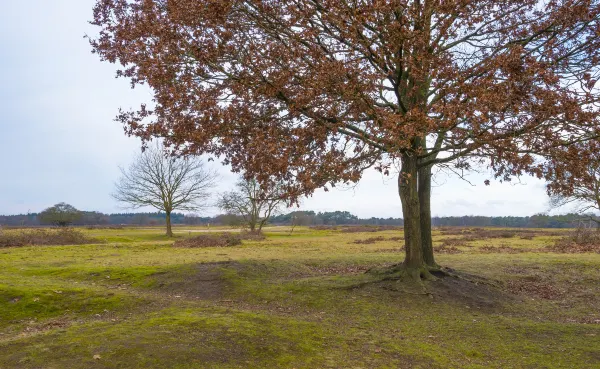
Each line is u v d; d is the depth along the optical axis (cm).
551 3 1225
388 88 1276
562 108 973
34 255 2525
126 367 662
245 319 964
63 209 7131
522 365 778
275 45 1188
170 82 1164
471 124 1039
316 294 1328
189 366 679
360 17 1017
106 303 1221
